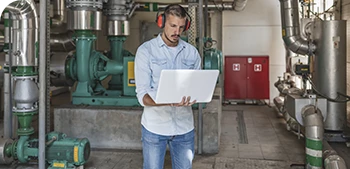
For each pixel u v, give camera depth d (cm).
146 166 215
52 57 464
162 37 208
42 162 308
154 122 210
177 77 178
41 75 300
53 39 641
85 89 465
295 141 472
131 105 454
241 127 564
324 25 458
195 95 191
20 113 325
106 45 843
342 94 423
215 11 835
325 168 316
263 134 514
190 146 221
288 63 685
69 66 462
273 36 823
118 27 535
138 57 205
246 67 808
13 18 311
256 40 830
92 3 433
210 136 411
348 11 537
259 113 693
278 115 654
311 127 324
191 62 217
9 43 355
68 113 435
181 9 198
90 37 454
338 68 454
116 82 568
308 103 354
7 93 377
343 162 310
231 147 442
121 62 477
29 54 314
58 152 328
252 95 809
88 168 359
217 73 191
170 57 207
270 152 419
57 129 438
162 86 177
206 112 409
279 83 688
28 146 335
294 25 494
